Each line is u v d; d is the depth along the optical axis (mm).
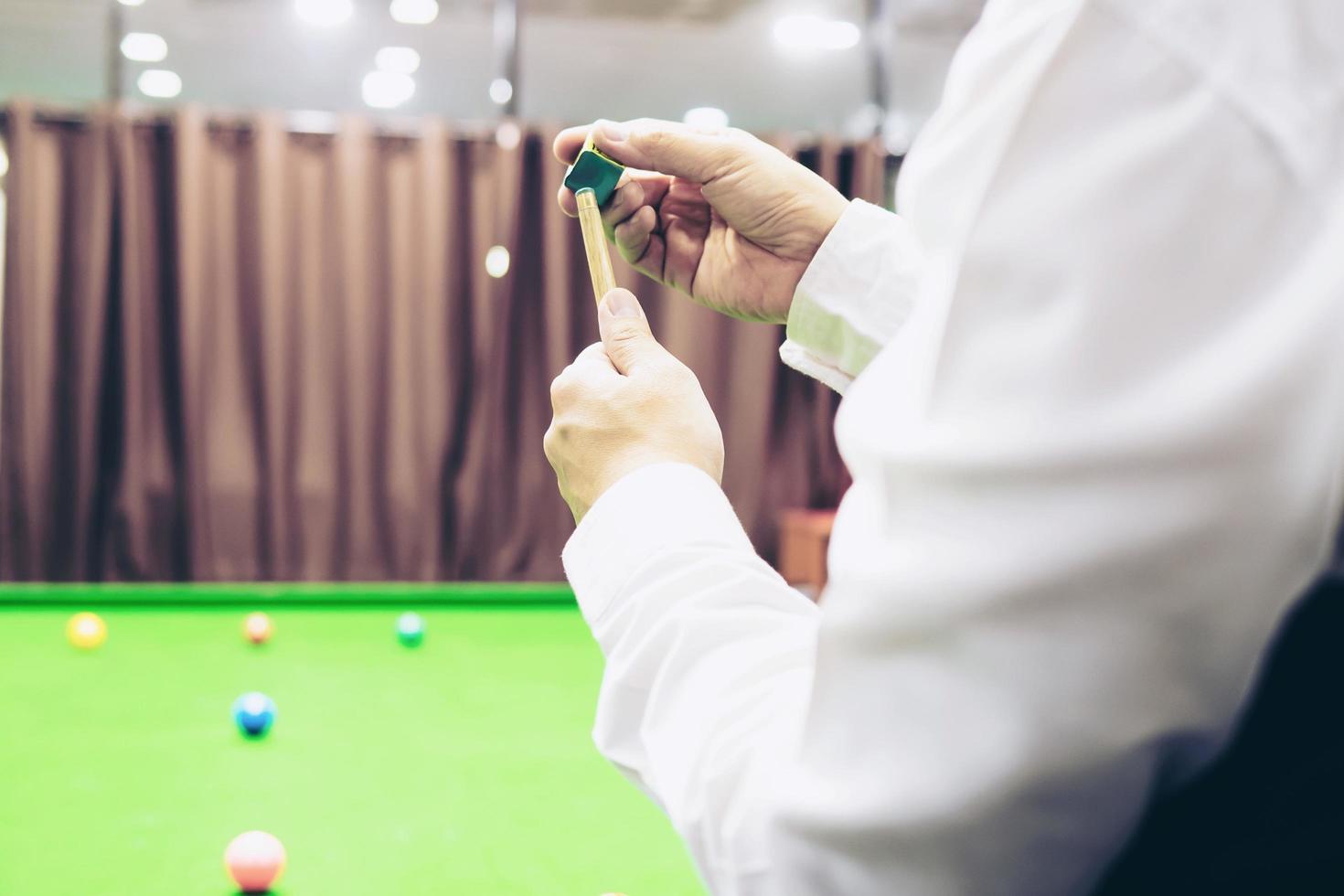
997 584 320
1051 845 338
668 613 477
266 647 2230
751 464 4543
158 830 1268
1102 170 325
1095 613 316
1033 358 324
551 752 1574
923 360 349
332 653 2188
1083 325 319
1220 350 315
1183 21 330
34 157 4125
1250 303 317
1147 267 318
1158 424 309
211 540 4277
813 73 5652
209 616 2525
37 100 4141
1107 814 338
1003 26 360
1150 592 314
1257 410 306
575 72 5660
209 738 1624
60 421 4195
